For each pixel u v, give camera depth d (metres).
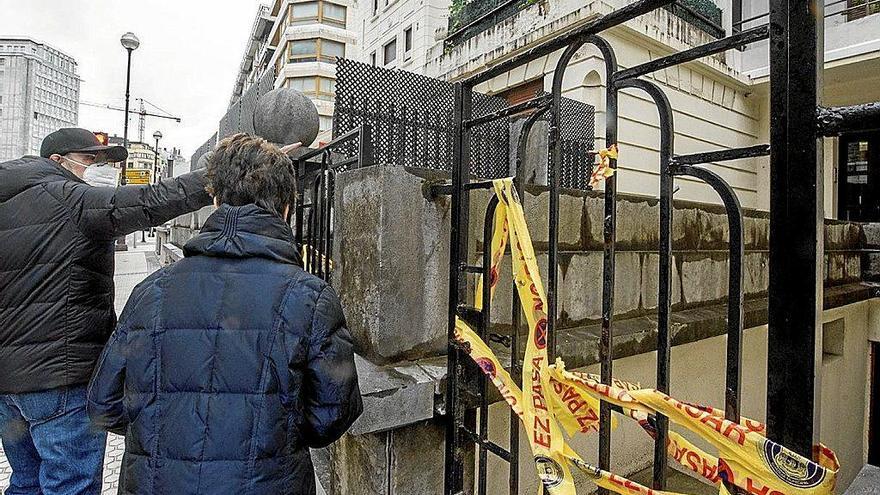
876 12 7.43
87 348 2.15
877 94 7.84
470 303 2.09
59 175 2.20
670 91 7.93
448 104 5.12
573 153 5.47
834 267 4.53
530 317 1.46
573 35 1.36
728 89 9.02
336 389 1.37
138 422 1.29
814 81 0.83
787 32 0.86
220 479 1.22
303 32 32.16
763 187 9.46
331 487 2.34
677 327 2.59
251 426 1.26
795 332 0.84
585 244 2.49
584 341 2.18
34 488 2.32
